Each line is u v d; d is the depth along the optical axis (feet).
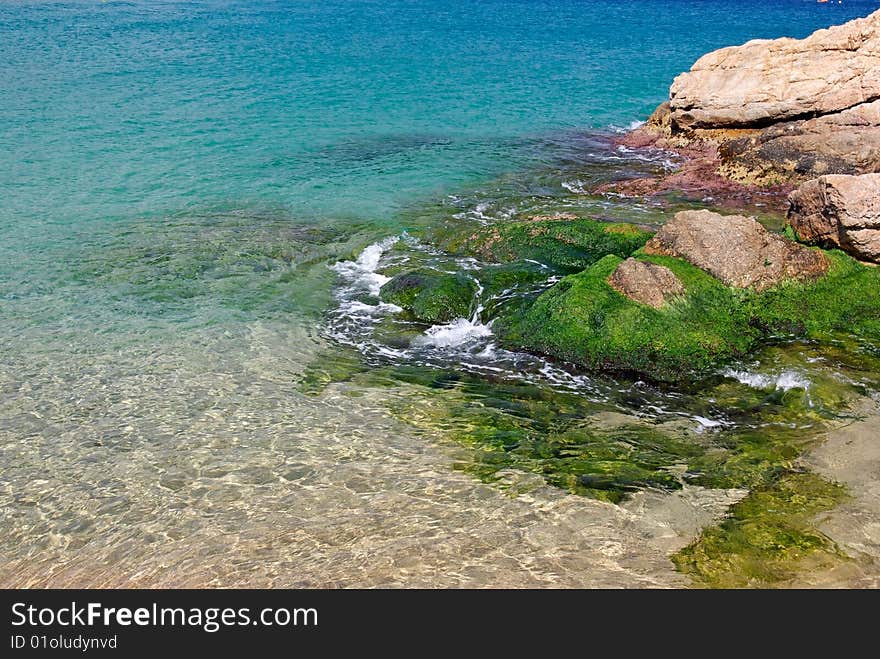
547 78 133.90
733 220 46.52
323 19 225.56
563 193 72.13
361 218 66.28
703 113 85.71
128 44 163.84
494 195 71.77
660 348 41.04
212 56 150.71
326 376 41.60
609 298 43.42
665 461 33.37
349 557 28.02
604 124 102.17
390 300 50.24
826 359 41.11
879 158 67.26
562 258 52.75
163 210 68.28
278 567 27.68
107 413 37.91
